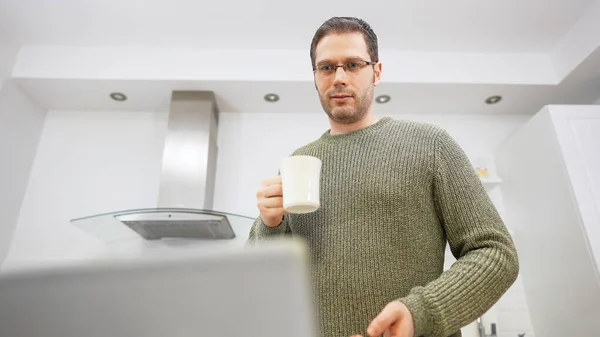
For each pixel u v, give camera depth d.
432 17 2.13
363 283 0.72
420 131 0.86
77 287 0.26
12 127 2.26
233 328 0.26
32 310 0.26
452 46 2.37
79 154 2.48
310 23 2.18
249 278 0.27
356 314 0.70
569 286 1.85
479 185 0.78
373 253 0.73
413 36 2.28
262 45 2.36
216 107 2.55
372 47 0.98
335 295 0.73
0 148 2.16
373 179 0.80
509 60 2.41
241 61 2.37
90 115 2.60
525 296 2.18
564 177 1.91
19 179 2.30
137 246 2.23
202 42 2.33
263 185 0.77
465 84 2.33
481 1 2.02
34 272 0.26
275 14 2.11
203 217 1.82
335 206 0.80
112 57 2.34
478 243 0.68
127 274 0.26
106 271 0.26
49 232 2.26
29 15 2.09
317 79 0.96
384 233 0.75
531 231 2.15
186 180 2.17
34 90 2.36
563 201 1.91
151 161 2.48
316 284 0.75
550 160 2.01
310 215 0.82
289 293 0.27
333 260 0.75
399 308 0.52
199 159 2.22
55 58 2.31
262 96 2.46
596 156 1.92
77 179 2.41
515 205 2.31
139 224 1.92
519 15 2.12
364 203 0.78
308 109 2.60
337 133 0.99
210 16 2.12
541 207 2.07
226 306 0.26
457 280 0.60
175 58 2.36
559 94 2.44
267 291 0.26
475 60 2.40
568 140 1.96
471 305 0.58
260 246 0.28
